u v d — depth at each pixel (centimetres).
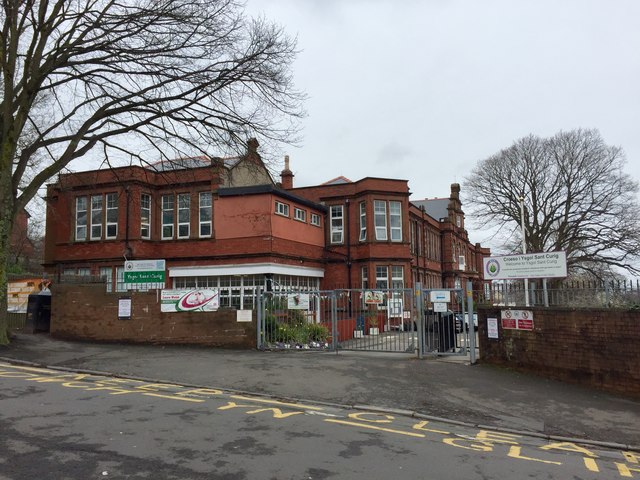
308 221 2756
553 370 1072
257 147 1702
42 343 1501
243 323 1487
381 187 2881
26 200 1523
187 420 716
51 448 565
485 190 4294
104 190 2556
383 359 1305
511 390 984
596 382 992
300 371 1138
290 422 732
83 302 1608
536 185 3975
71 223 2620
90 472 493
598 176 3784
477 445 662
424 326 1411
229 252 2380
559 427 772
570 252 3856
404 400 908
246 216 2370
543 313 1103
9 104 1439
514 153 4078
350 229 2919
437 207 5162
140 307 1559
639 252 3653
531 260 1170
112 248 2500
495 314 1213
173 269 2478
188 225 2548
